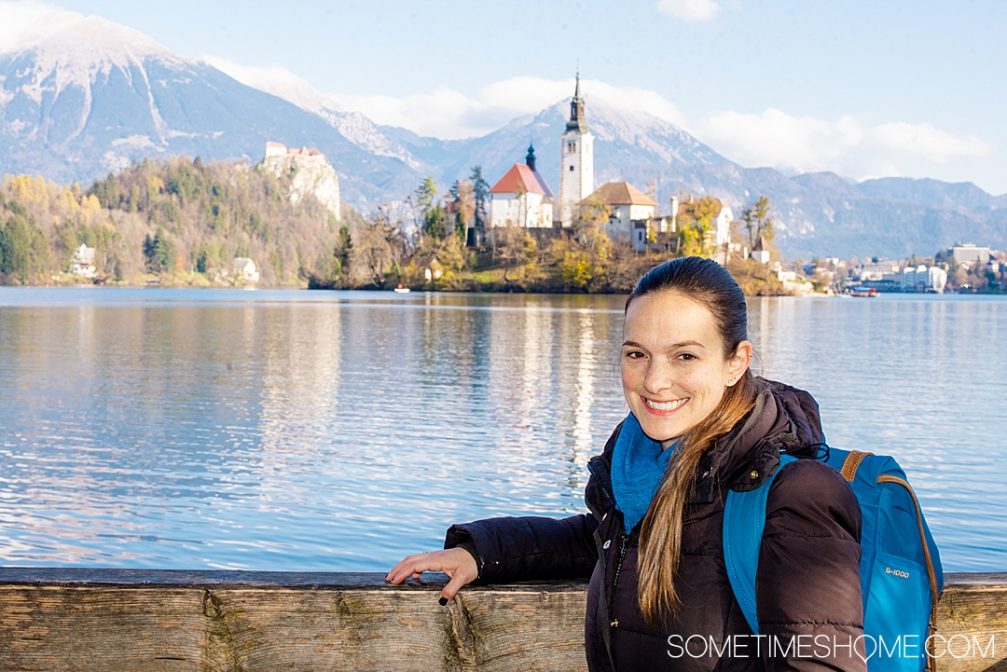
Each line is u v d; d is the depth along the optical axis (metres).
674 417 2.03
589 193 196.12
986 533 13.91
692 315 2.00
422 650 2.37
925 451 21.53
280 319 87.00
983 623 2.43
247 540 13.58
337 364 43.84
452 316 94.94
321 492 16.50
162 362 43.81
